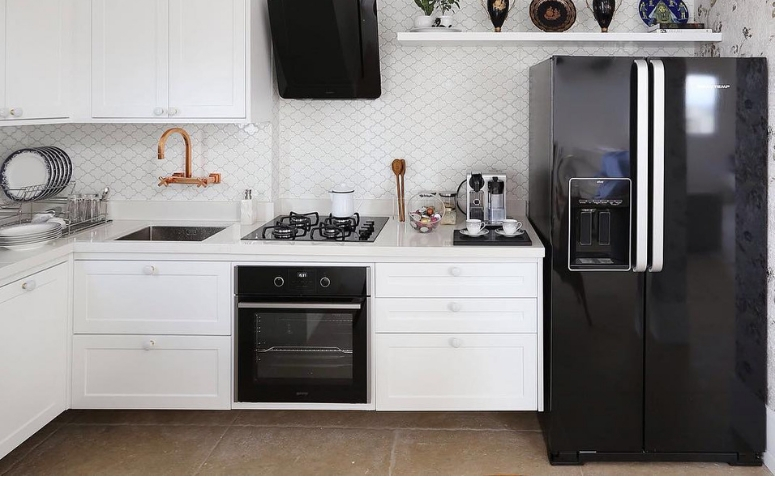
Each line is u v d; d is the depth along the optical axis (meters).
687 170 2.88
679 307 2.93
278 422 3.42
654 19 3.59
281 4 3.34
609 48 3.70
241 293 3.12
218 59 3.35
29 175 3.53
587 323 2.95
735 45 3.18
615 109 2.87
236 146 3.73
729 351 2.95
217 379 3.16
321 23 3.38
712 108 2.87
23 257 2.76
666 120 2.87
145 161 3.77
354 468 2.97
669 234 2.90
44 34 3.15
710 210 2.89
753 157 2.88
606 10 3.37
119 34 3.37
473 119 3.79
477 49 3.76
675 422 2.98
